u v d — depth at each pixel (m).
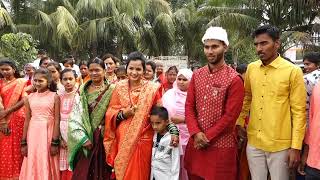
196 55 26.09
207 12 17.89
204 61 26.27
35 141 4.85
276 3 15.61
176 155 4.12
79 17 21.84
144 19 23.14
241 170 3.85
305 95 3.52
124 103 4.18
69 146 4.30
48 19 20.44
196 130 3.70
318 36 14.80
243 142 3.92
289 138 3.53
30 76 7.32
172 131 4.12
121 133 4.15
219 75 3.70
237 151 3.78
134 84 4.23
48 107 4.88
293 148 3.44
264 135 3.57
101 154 4.32
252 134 3.68
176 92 4.74
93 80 4.42
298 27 15.85
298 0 14.91
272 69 3.57
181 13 24.55
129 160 4.07
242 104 3.68
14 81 5.59
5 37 14.07
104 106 4.33
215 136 3.62
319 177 3.34
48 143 4.87
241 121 3.92
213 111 3.69
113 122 4.21
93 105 4.37
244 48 17.61
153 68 6.17
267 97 3.57
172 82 6.32
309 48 14.33
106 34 21.33
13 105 5.46
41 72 4.91
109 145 4.22
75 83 5.03
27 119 5.02
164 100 4.78
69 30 20.42
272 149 3.53
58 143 4.90
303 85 3.51
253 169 3.69
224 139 3.68
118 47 22.36
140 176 4.09
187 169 3.92
